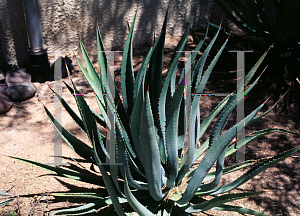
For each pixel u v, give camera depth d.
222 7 4.69
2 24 4.85
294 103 3.90
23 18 4.96
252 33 4.59
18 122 3.76
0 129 3.60
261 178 2.86
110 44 5.66
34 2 4.45
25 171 2.89
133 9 5.54
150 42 5.86
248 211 1.90
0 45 4.90
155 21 5.77
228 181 2.79
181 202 2.13
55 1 5.05
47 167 2.18
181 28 6.02
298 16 3.63
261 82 4.34
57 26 5.23
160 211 2.15
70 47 5.45
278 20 4.25
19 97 4.23
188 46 5.71
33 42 4.65
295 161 3.07
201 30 5.04
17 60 5.17
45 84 4.54
